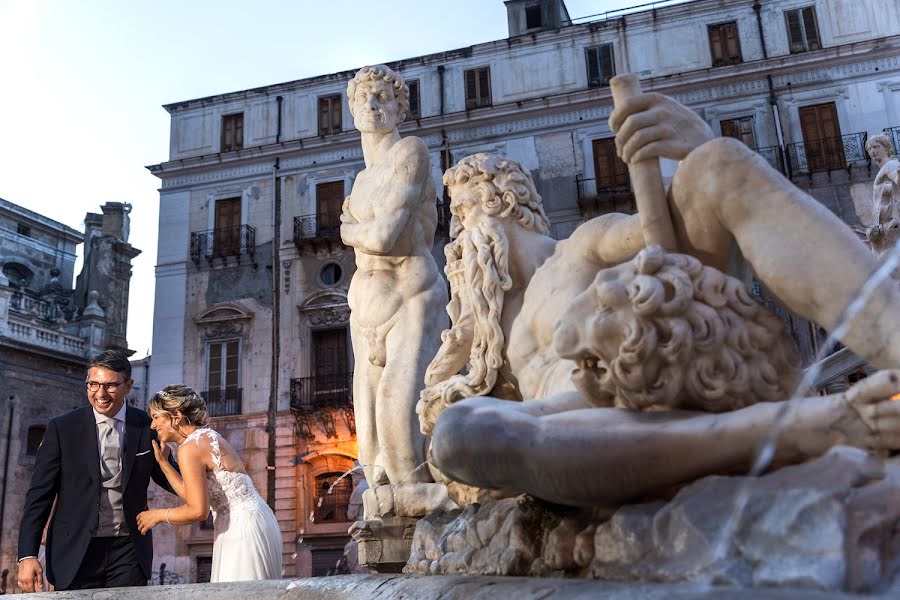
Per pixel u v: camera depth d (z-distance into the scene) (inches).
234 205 965.8
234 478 129.8
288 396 883.4
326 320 896.3
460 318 88.5
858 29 848.3
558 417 50.0
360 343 121.3
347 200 127.3
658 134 59.1
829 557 35.9
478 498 75.1
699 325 49.4
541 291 76.1
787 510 38.2
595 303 52.7
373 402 118.3
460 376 82.6
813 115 839.7
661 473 46.6
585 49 906.7
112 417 133.6
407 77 947.3
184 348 928.9
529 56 918.4
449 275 90.9
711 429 45.6
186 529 829.8
